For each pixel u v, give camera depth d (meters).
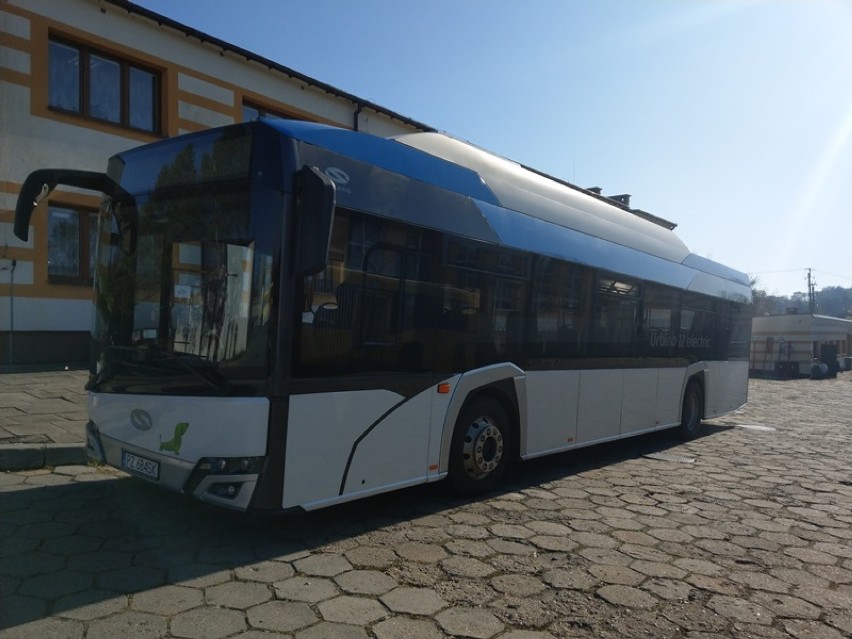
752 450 9.72
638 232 9.36
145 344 4.66
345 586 3.99
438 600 3.86
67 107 12.04
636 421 8.85
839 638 3.60
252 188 4.26
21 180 11.32
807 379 32.38
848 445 10.48
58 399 8.69
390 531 5.09
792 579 4.44
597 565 4.55
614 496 6.50
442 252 5.60
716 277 11.39
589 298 7.72
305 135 4.58
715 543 5.14
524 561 4.55
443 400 5.60
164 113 13.40
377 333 4.97
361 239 4.85
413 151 5.68
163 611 3.54
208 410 4.18
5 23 11.04
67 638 3.20
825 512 6.16
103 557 4.27
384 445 5.03
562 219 7.48
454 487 5.99
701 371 10.73
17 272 11.36
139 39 12.86
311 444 4.43
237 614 3.55
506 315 6.38
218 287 4.31
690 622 3.73
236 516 5.20
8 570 4.00
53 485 5.79
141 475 4.59
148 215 4.78
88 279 12.38
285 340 4.26
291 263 4.29
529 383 6.70
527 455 6.74
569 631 3.56
